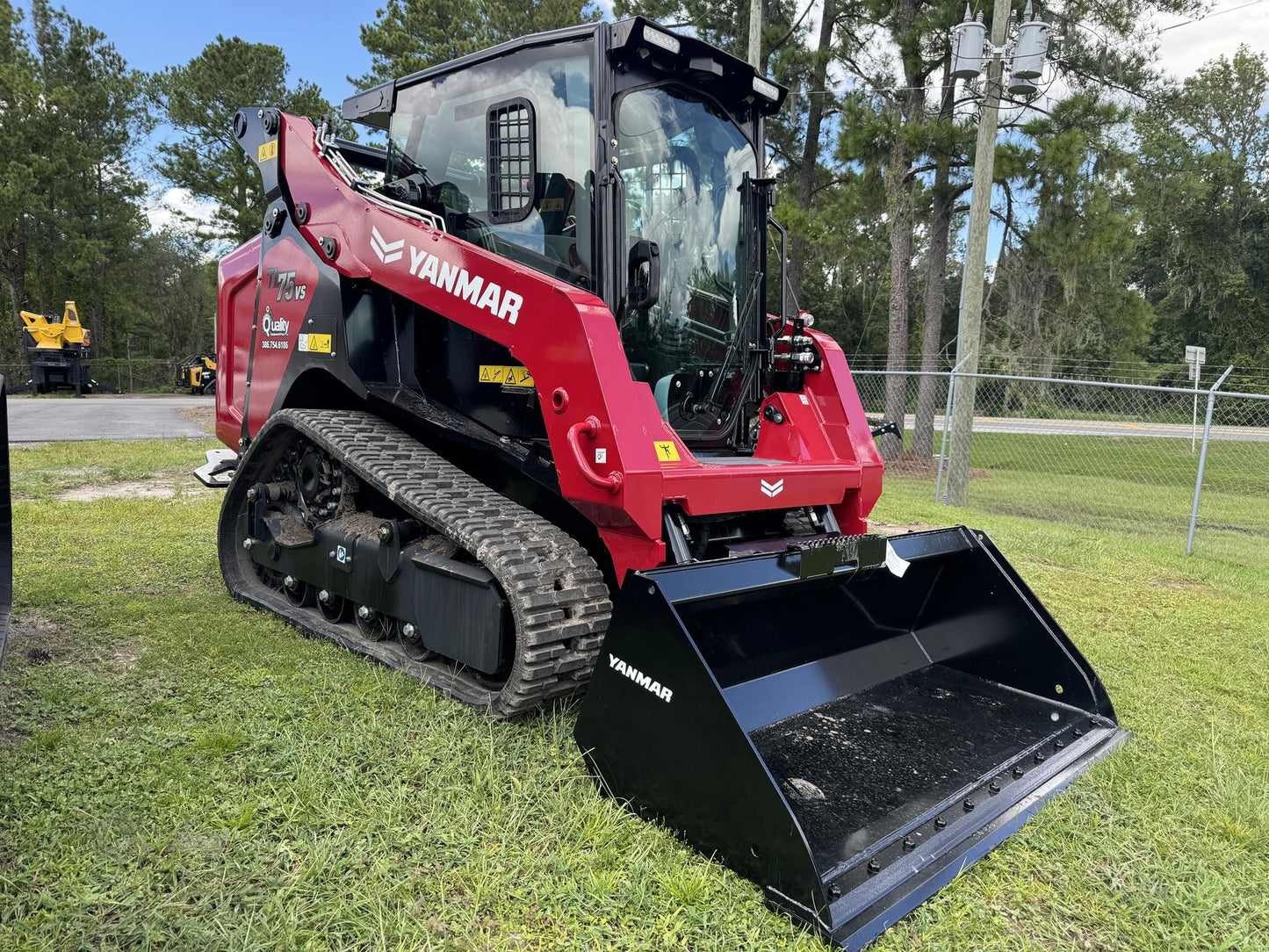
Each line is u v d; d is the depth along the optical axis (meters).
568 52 3.31
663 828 2.31
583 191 3.27
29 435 13.08
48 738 2.71
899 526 7.65
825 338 3.98
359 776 2.55
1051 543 6.91
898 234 13.72
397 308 3.71
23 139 31.53
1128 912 2.13
